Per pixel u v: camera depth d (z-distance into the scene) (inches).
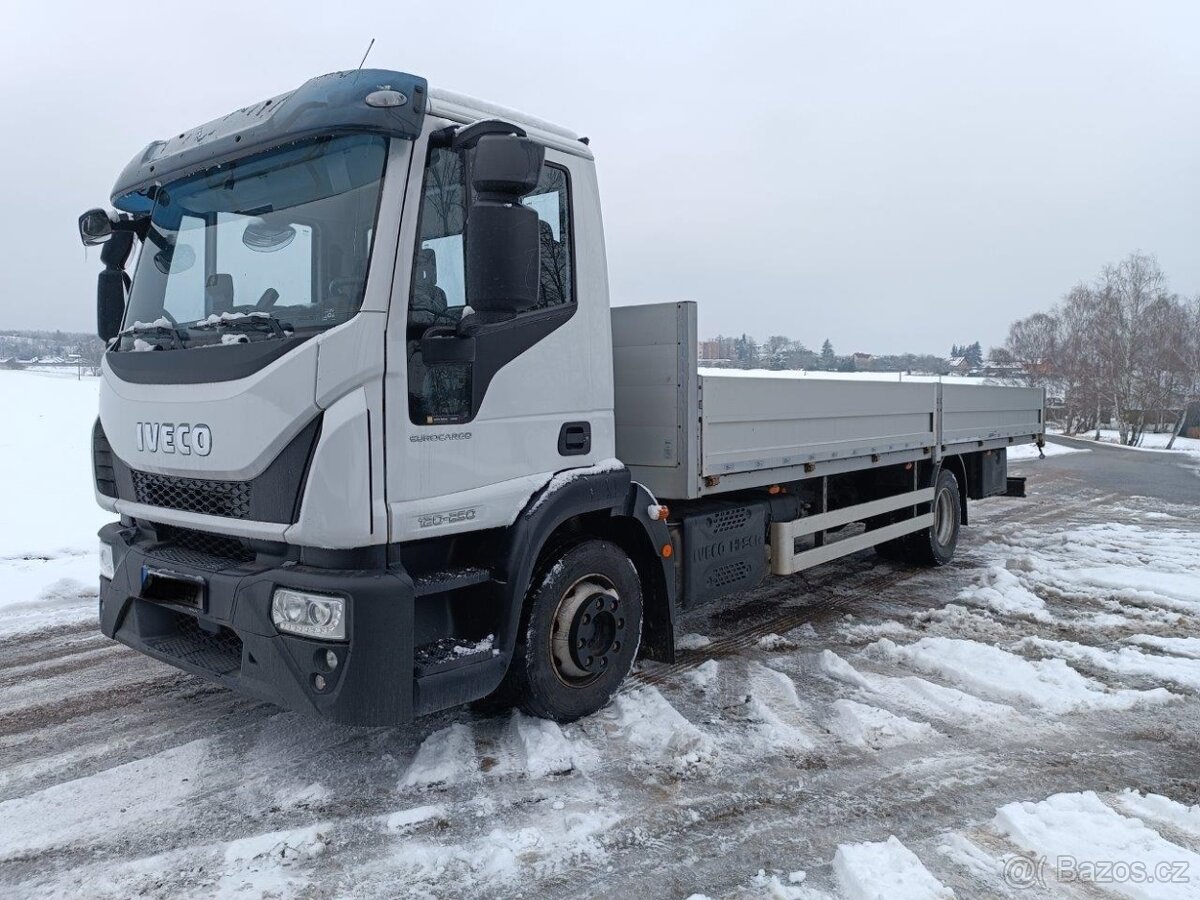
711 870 118.7
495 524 145.3
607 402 171.6
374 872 116.6
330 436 121.5
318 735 162.1
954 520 347.9
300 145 135.8
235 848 120.7
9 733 163.6
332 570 125.4
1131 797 142.3
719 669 206.8
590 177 168.2
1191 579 309.1
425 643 143.0
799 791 142.8
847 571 326.3
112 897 110.3
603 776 146.8
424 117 130.6
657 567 183.8
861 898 110.9
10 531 380.5
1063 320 2608.3
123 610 152.7
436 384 136.0
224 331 137.9
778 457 221.9
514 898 111.7
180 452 137.8
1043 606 272.4
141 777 144.6
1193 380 2091.5
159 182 156.7
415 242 131.7
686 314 186.4
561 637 161.6
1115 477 773.3
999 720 176.2
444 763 148.3
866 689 193.6
